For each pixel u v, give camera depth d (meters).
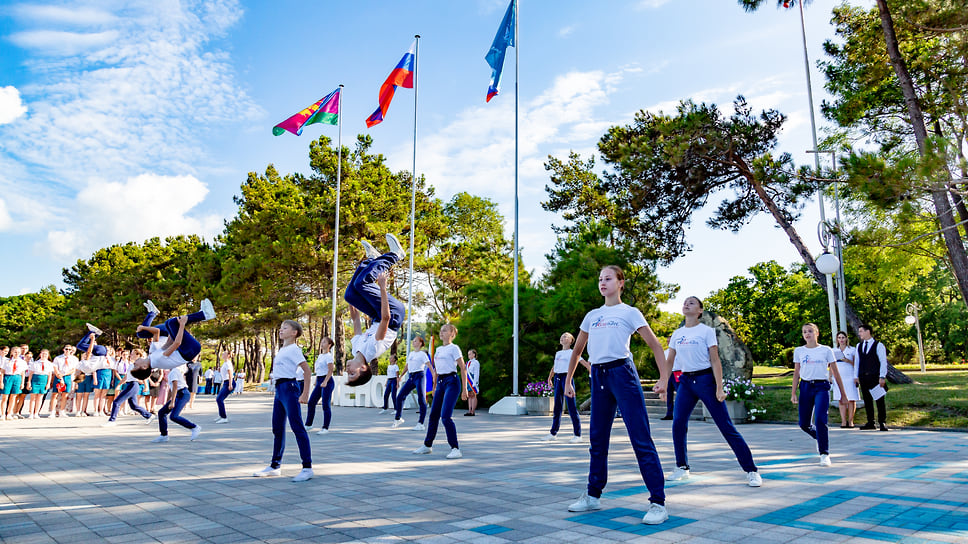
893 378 20.12
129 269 52.06
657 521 4.56
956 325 50.38
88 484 6.72
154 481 6.91
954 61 17.12
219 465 8.23
